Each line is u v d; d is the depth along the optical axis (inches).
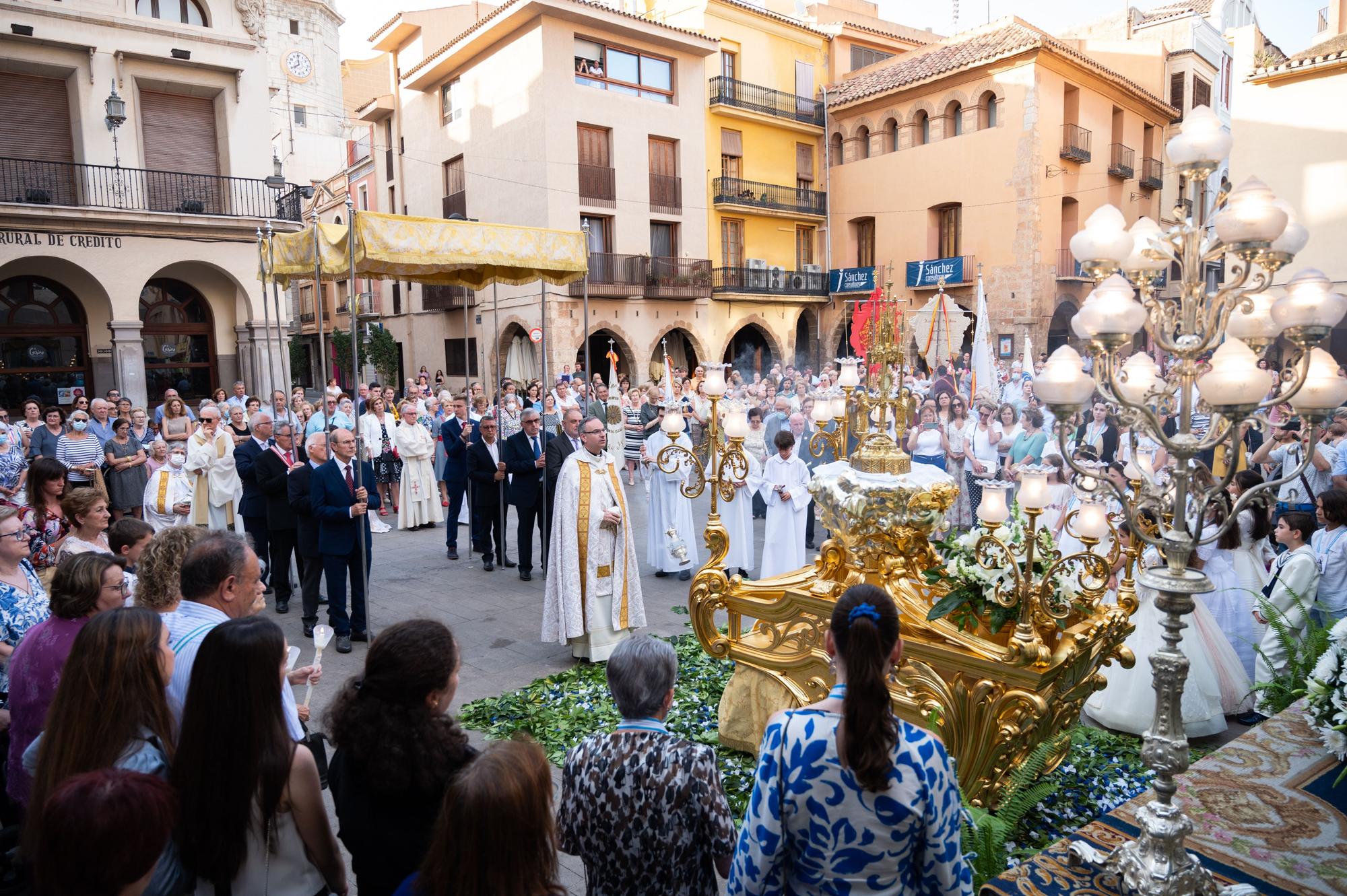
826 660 164.6
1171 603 94.0
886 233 1134.4
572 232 351.6
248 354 724.7
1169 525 102.5
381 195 1193.4
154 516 336.5
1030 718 140.4
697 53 1030.4
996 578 146.0
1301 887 103.0
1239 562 219.5
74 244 632.4
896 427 159.6
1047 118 973.8
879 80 1138.0
